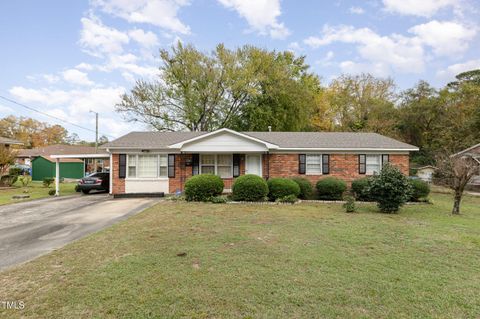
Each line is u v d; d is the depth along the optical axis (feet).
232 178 52.03
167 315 10.22
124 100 86.48
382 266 15.29
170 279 13.19
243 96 91.50
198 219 27.48
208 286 12.50
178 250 17.52
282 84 89.35
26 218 29.32
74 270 14.25
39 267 14.69
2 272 14.15
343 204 39.27
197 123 90.33
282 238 20.66
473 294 12.10
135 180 50.57
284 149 50.06
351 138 56.18
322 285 12.75
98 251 17.30
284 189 41.75
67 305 10.85
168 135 58.65
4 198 47.21
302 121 93.25
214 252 17.20
